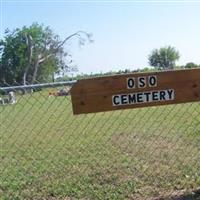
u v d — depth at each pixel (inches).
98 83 110.0
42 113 307.9
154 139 214.5
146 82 112.3
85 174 147.6
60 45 1519.4
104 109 110.8
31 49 1480.1
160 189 126.3
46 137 241.3
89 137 232.7
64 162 168.4
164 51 1925.4
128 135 232.1
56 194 127.6
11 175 151.2
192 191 122.6
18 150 204.2
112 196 122.6
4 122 298.7
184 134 222.2
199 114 268.5
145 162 161.6
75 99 109.7
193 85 114.7
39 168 160.2
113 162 164.2
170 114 280.4
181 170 144.9
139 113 303.1
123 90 111.2
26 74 1482.5
